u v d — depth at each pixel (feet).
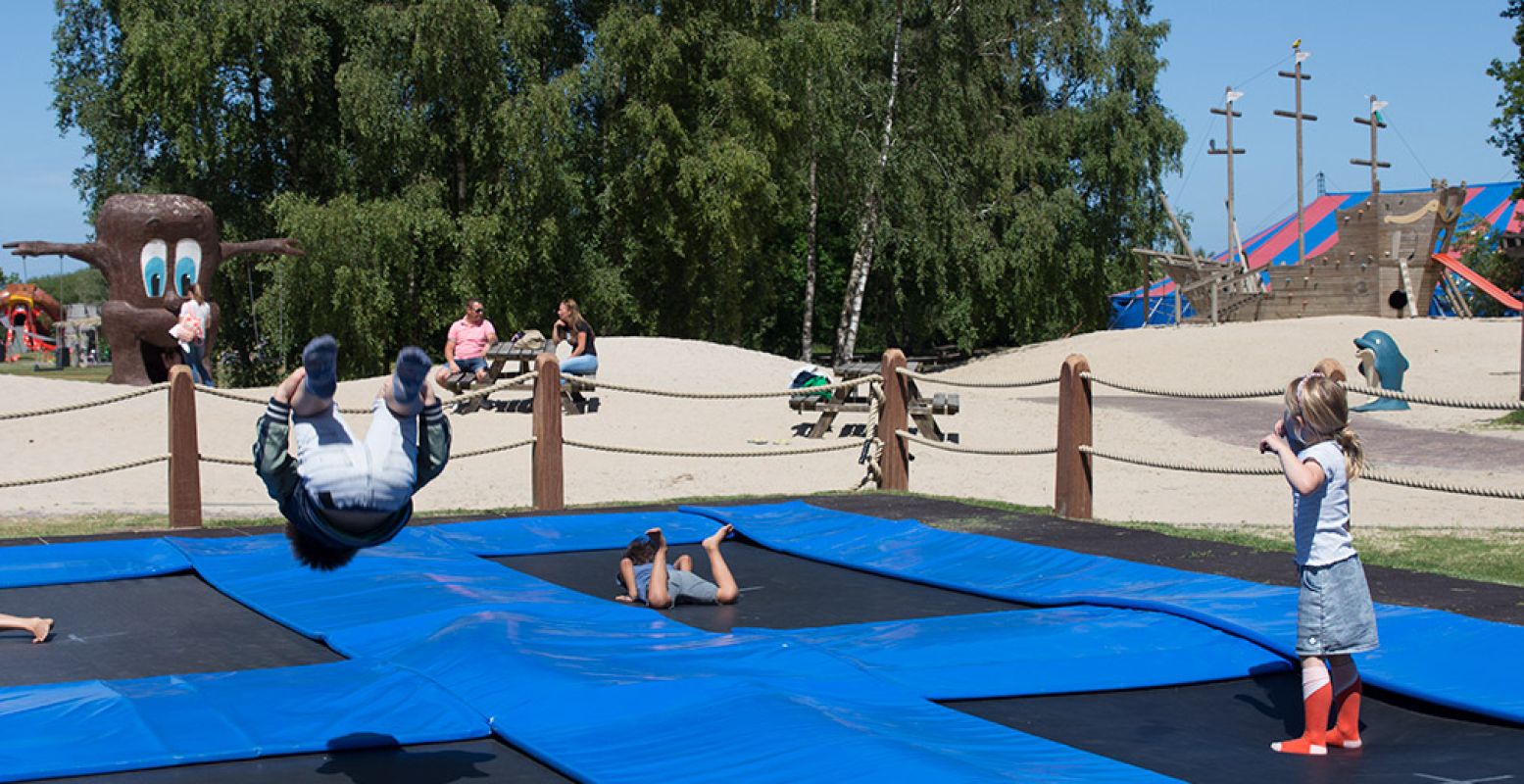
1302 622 19.33
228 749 18.24
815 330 202.18
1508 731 19.80
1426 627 24.56
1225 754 18.83
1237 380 101.40
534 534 39.37
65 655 25.25
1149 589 29.14
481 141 120.37
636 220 130.62
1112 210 155.53
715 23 124.77
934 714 19.92
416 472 16.87
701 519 42.11
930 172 146.30
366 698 20.83
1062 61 153.17
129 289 83.56
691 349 88.33
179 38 114.01
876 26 145.38
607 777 16.85
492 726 19.47
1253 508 48.96
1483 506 48.19
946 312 154.81
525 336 80.43
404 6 122.31
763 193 125.08
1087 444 42.55
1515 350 102.73
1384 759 18.57
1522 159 92.43
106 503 50.83
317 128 130.62
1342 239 143.33
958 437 69.15
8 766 17.38
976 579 31.86
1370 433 71.26
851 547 36.73
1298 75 166.91
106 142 136.15
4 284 409.90
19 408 68.54
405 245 118.11
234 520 45.19
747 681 20.53
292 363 136.98
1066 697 21.76
